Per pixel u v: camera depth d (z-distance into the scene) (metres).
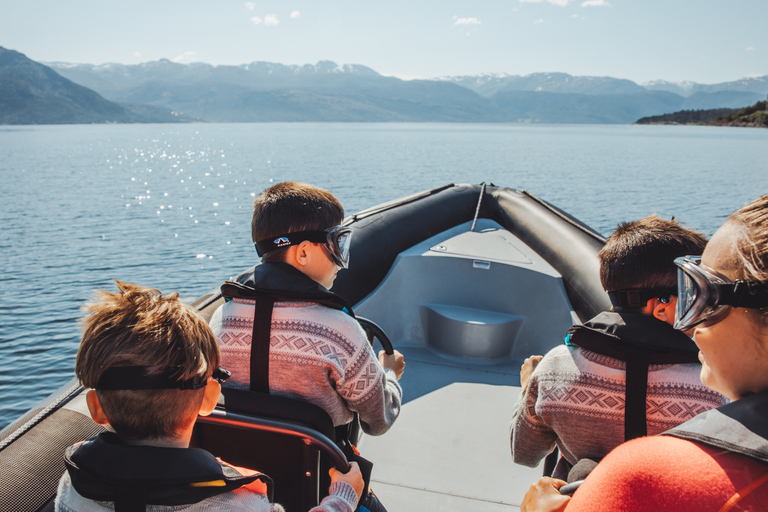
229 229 18.22
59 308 10.49
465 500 1.87
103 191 28.48
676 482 0.48
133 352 0.72
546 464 1.68
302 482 1.21
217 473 0.77
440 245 3.24
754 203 0.55
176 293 0.84
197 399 0.79
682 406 1.05
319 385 1.25
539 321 2.86
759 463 0.45
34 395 7.58
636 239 1.13
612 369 1.10
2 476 1.06
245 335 1.25
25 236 16.78
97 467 0.73
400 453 2.10
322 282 1.40
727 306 0.53
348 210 21.98
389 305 3.02
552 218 3.33
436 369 2.78
